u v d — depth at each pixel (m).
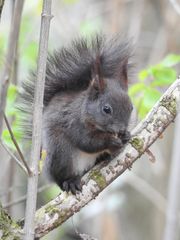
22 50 14.38
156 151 17.62
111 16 16.88
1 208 8.28
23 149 11.42
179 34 16.70
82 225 17.42
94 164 10.39
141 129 9.07
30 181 7.74
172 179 13.65
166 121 9.02
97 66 10.31
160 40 17.28
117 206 16.30
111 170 8.87
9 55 10.32
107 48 10.73
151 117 9.07
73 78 10.84
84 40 11.34
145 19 19.02
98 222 17.17
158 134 9.02
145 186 16.56
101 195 16.09
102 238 16.23
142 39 18.30
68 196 8.63
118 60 10.70
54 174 10.43
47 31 8.01
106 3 18.72
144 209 19.38
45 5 8.00
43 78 8.00
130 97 11.39
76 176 10.29
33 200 7.71
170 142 17.78
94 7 18.45
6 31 15.98
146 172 19.05
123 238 19.06
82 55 10.73
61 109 10.51
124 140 9.22
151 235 19.08
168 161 17.78
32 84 11.24
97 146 9.97
